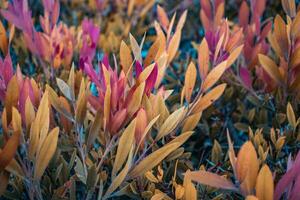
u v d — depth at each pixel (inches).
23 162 19.6
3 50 25.1
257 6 30.3
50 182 21.7
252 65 29.5
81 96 20.8
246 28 31.9
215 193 23.8
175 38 24.3
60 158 23.1
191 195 18.0
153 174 22.8
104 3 42.2
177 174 23.2
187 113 22.1
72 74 21.5
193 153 30.5
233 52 22.6
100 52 36.4
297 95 26.6
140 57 22.3
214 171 24.1
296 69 26.0
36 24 45.1
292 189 17.6
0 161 17.0
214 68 21.5
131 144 19.2
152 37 39.9
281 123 27.0
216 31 28.1
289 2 26.4
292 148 25.6
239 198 23.2
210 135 28.9
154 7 46.0
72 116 22.6
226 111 31.2
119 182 19.3
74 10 45.1
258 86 30.0
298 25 25.1
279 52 26.4
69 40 31.7
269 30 29.6
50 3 30.3
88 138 21.2
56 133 18.6
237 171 17.1
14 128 18.8
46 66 30.8
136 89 19.7
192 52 42.9
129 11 41.7
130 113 19.9
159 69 22.4
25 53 35.2
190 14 45.2
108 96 19.4
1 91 21.7
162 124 21.1
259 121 28.7
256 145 23.6
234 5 43.8
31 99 21.5
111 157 22.9
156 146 22.6
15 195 21.7
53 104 21.6
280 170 23.4
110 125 19.9
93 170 20.0
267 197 16.3
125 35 39.4
